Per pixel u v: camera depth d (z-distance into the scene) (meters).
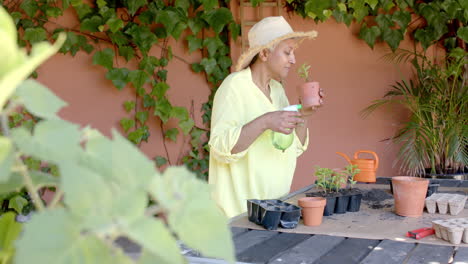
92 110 3.46
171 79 3.73
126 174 0.35
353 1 3.88
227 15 3.62
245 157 1.98
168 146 3.76
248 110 1.96
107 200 0.33
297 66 3.99
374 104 3.97
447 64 4.13
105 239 0.33
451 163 3.84
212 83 3.87
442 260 1.06
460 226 1.20
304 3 3.88
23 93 0.37
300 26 3.98
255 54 1.98
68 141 0.36
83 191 0.32
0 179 0.33
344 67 4.10
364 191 1.94
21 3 3.17
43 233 0.30
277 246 1.21
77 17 3.38
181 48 3.76
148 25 3.60
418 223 1.40
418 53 4.22
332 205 1.55
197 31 3.69
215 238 0.37
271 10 3.88
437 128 3.84
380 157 4.19
